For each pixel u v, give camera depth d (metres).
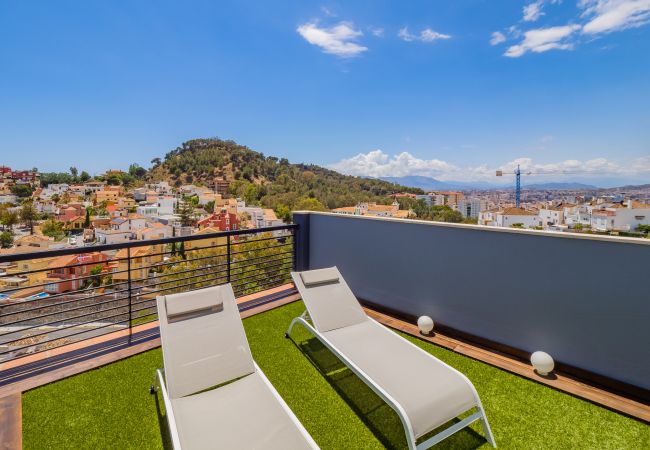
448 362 3.13
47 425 2.24
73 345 3.24
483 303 3.45
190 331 2.53
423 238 3.92
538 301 3.07
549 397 2.61
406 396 2.08
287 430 1.86
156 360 3.07
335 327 3.15
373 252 4.48
